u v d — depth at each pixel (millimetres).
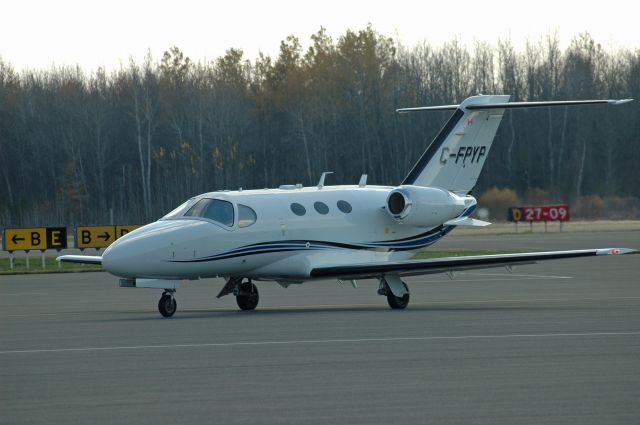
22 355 39938
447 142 67500
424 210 64188
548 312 54969
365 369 34906
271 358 37875
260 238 58781
